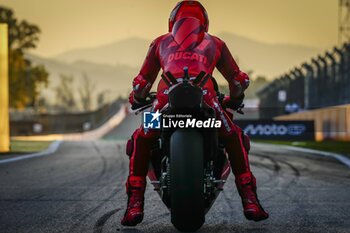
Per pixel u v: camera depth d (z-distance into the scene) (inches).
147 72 566.3
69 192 855.7
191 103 488.4
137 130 557.9
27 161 1472.7
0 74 1942.7
